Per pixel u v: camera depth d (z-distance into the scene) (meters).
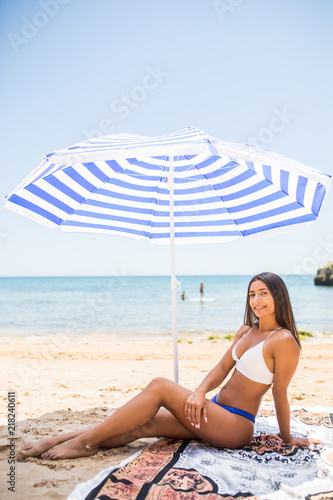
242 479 2.36
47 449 2.78
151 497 2.12
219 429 2.72
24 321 22.97
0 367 7.29
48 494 2.19
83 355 8.88
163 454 2.71
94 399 4.64
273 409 4.07
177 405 2.74
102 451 2.80
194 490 2.20
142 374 6.51
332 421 3.57
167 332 16.91
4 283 46.69
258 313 2.88
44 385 5.51
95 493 2.16
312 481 2.37
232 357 3.01
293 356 2.70
